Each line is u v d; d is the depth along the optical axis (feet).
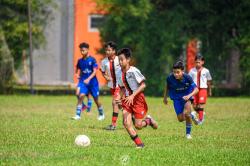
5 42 308.60
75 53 402.52
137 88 113.09
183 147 112.27
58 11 378.53
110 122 162.61
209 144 117.39
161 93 317.63
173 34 311.47
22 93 317.42
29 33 307.17
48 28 392.88
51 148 108.37
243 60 313.32
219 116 185.78
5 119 170.09
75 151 104.32
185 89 127.03
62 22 401.08
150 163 93.40
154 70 315.58
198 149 109.50
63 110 205.87
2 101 251.80
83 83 170.71
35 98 273.13
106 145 113.80
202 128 148.36
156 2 326.24
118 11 315.58
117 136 128.77
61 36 402.52
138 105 112.98
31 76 308.40
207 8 315.99
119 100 113.60
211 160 97.45
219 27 318.86
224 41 320.09
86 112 197.88
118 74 146.10
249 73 311.06
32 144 114.83
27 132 135.74
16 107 219.61
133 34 315.37
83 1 399.85
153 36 315.99
